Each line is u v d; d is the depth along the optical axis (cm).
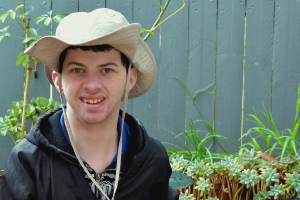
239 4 197
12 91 199
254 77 200
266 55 199
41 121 86
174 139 203
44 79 199
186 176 139
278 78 199
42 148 81
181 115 203
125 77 83
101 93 77
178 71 201
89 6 198
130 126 95
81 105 77
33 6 197
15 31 196
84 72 77
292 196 138
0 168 200
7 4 196
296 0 196
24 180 77
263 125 181
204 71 201
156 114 203
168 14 199
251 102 200
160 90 203
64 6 197
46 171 79
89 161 86
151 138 99
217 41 199
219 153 202
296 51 197
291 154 165
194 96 200
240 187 141
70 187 80
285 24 197
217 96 201
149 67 95
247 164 150
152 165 92
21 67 198
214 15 198
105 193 85
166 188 100
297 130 191
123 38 74
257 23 198
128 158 90
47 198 79
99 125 83
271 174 136
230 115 201
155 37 201
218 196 143
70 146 84
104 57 75
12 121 169
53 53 78
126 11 199
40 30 197
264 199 136
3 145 200
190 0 198
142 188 90
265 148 199
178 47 200
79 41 73
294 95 198
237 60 199
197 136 202
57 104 172
